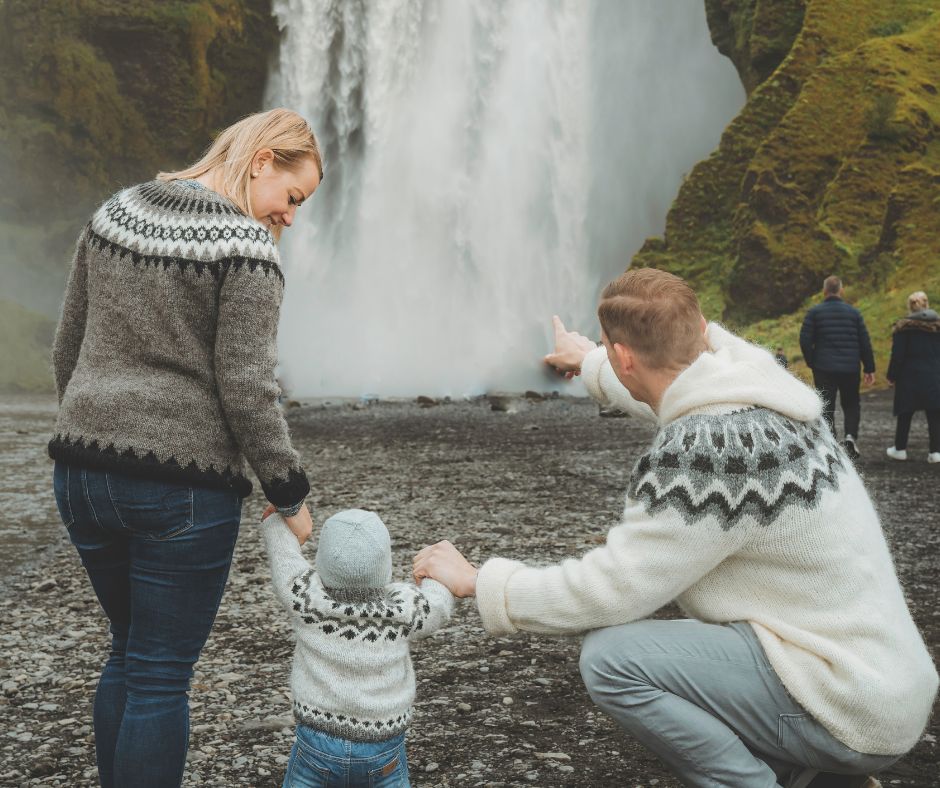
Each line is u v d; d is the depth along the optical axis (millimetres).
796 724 2104
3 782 3027
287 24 51875
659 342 2271
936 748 3178
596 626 2221
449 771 3059
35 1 50594
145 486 2250
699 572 2104
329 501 8992
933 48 38188
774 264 35375
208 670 4129
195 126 53031
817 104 37656
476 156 49594
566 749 3223
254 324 2275
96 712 2518
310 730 2344
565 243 49062
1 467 12672
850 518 2084
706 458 2070
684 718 2135
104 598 2506
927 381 10539
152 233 2271
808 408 2146
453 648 4387
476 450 13453
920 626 4469
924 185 31656
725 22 47281
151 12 51125
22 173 50219
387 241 50094
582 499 8781
